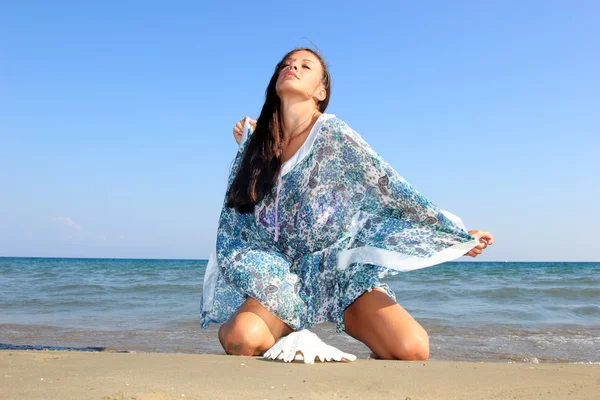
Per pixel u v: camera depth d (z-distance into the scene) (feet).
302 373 6.95
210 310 11.83
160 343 16.10
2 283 48.42
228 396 5.50
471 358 13.84
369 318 9.82
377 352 9.76
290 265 11.10
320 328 19.83
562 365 8.61
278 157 10.89
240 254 10.66
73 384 5.86
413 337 9.32
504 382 6.66
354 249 10.64
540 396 5.88
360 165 10.73
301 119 10.93
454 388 6.24
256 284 10.07
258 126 11.12
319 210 10.75
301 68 10.87
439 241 10.43
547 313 25.88
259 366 7.50
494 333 18.92
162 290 41.04
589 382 6.73
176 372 6.81
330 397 5.61
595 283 51.67
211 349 15.01
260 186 10.78
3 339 16.48
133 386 5.81
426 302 31.94
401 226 10.75
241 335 9.46
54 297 34.01
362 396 5.70
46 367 7.08
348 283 10.36
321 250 10.93
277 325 10.12
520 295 36.45
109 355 8.68
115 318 23.09
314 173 10.72
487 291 38.68
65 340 16.44
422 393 5.94
